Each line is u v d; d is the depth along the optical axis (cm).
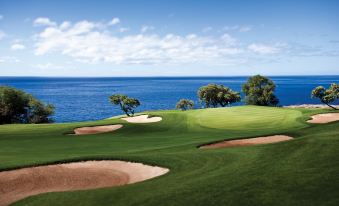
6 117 8425
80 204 1497
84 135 4331
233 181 1609
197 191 1514
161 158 2312
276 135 3325
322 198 1341
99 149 3102
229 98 11194
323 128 3347
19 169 2239
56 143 3569
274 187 1491
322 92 8662
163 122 5425
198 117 5950
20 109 8562
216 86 11494
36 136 4197
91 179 2061
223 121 5447
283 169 1733
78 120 12912
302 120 4878
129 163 2312
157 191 1566
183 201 1419
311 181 1524
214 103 11744
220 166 2003
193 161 2198
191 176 1798
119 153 2723
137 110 16625
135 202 1456
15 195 1830
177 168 2070
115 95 7219
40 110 8862
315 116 5209
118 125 5153
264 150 2242
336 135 2255
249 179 1620
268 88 11275
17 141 3753
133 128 4903
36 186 1966
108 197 1550
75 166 2309
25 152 2961
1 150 3108
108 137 4094
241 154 2241
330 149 1961
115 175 2120
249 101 11544
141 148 3092
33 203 1559
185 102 12456
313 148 2027
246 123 5159
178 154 2428
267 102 11412
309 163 1783
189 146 2934
